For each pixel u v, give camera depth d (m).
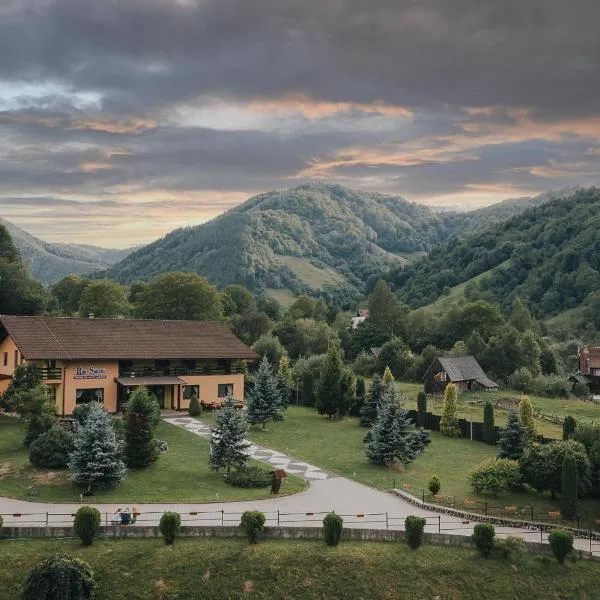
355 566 40.22
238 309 165.38
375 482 55.75
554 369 130.62
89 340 74.50
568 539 42.22
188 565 39.31
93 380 72.56
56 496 47.88
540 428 80.62
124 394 74.31
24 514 42.47
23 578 37.78
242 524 41.91
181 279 118.62
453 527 45.66
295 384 96.38
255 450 64.88
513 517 49.44
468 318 140.12
